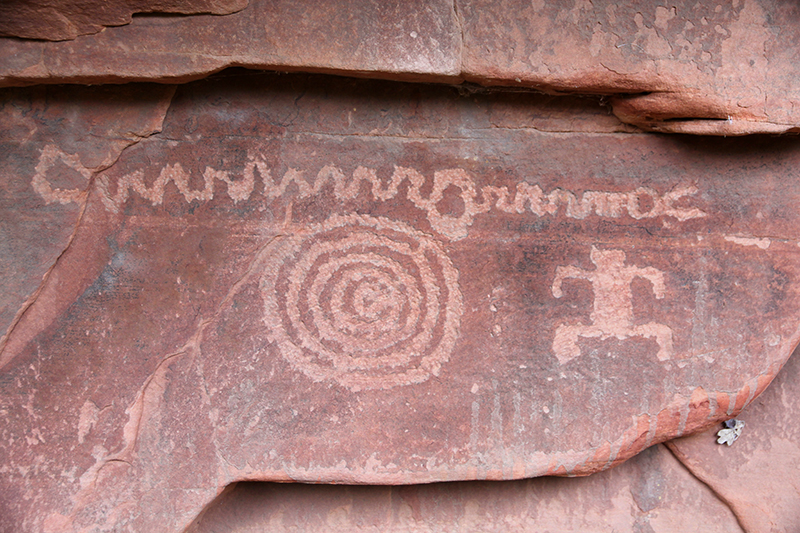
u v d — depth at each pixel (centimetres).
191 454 153
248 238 150
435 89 144
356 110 146
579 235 153
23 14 120
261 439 154
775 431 183
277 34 127
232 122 145
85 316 148
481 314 155
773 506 181
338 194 150
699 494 189
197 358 152
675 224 152
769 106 133
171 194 147
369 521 187
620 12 130
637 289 154
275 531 184
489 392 156
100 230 147
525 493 189
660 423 159
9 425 147
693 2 130
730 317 155
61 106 139
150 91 140
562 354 156
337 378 155
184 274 150
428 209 151
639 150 149
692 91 133
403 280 154
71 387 148
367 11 128
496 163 149
